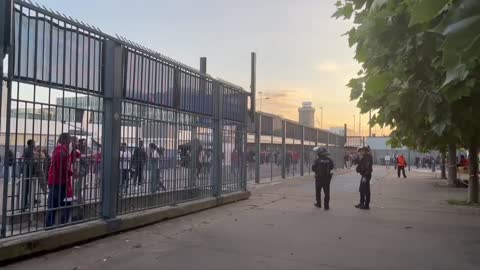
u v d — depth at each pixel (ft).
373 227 34.01
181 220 35.09
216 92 44.55
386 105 16.16
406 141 35.50
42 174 23.88
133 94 31.07
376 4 11.32
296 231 31.53
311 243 27.66
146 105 32.76
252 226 33.12
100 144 28.14
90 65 26.81
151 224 32.63
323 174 44.14
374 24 12.10
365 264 23.07
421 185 79.10
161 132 35.29
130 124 31.35
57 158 24.63
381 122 19.74
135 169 32.07
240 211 40.81
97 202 28.04
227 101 47.21
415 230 33.04
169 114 36.37
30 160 23.03
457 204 49.67
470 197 51.13
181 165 38.42
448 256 25.09
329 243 27.81
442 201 52.75
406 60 12.46
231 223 34.22
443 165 101.71
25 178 22.85
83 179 26.84
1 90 20.83
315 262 23.17
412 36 11.88
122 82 29.50
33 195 23.43
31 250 22.34
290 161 92.53
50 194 24.47
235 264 22.41
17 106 22.03
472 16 4.64
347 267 22.40
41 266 21.08
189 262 22.61
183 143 38.68
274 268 21.85
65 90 24.88
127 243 26.43
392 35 12.18
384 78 10.77
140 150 32.58
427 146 42.57
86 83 26.48
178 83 37.42
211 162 43.86
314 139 114.11
